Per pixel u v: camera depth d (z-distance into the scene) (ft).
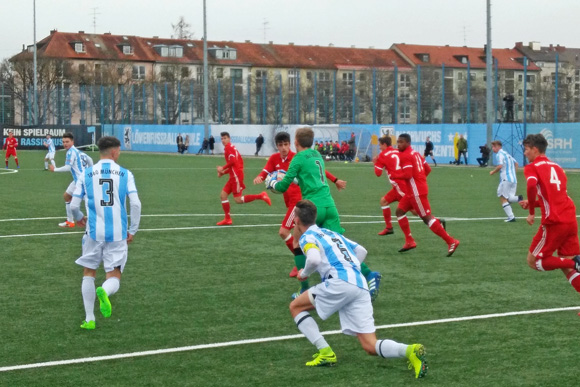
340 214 68.95
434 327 29.30
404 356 22.99
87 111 256.11
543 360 24.99
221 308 32.71
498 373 23.67
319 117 207.10
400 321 30.25
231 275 40.09
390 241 52.31
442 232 45.32
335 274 23.53
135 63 369.09
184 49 387.34
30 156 198.90
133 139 253.03
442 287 36.94
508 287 36.91
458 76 192.44
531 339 27.53
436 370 23.97
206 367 24.43
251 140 211.00
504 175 62.64
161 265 43.04
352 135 180.96
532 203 32.71
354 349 26.43
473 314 31.37
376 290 30.91
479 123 166.40
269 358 25.41
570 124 145.69
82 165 55.88
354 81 199.31
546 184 32.19
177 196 86.69
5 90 268.41
